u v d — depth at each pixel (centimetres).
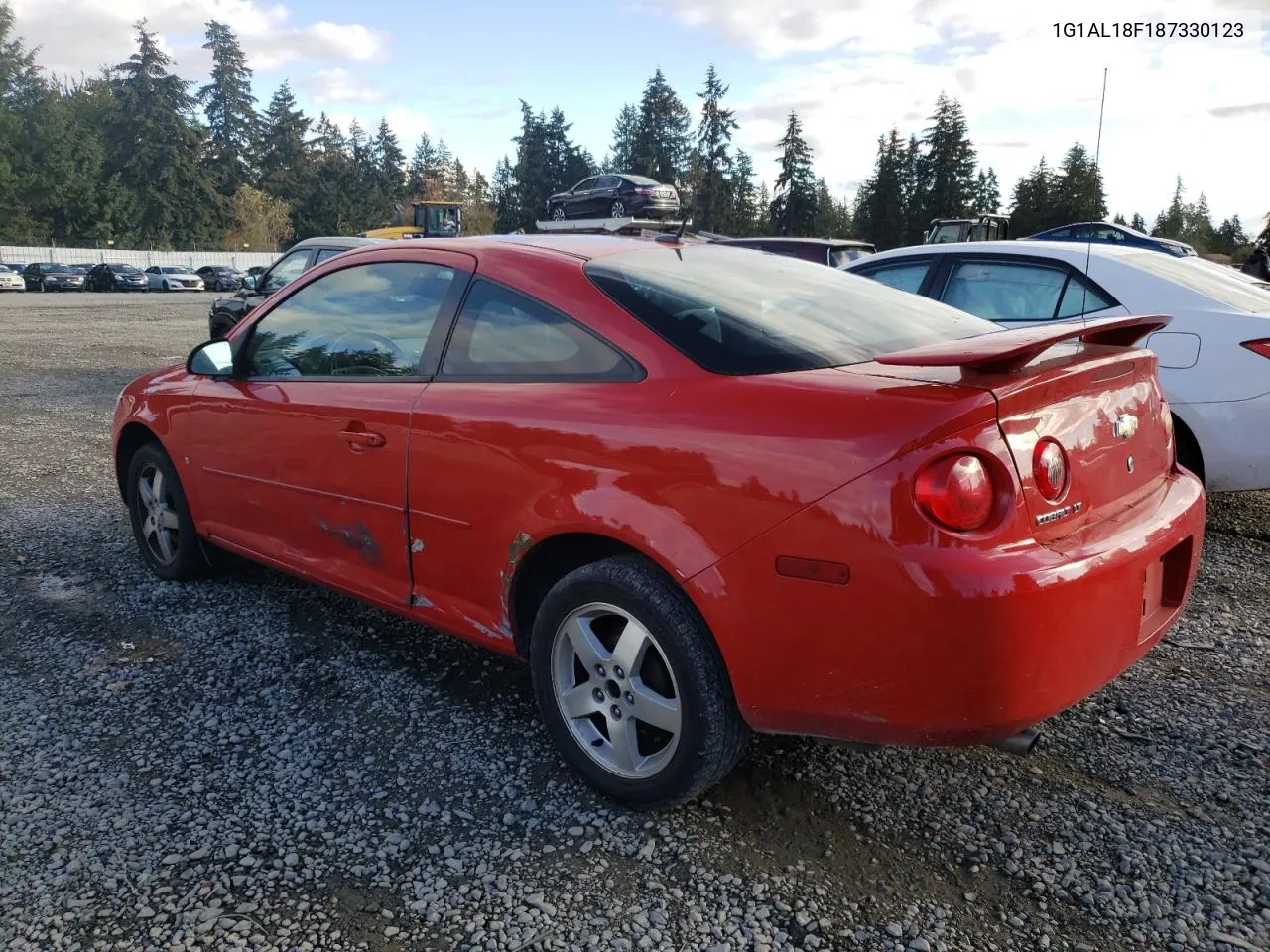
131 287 4516
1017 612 199
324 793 271
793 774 279
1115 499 241
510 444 269
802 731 227
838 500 209
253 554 380
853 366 241
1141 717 313
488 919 221
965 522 201
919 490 202
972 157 7962
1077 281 536
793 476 215
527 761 288
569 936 215
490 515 277
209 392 388
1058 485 217
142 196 8481
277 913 222
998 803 264
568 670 272
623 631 254
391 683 338
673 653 240
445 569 298
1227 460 473
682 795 248
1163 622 251
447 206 3394
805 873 236
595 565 256
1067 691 213
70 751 292
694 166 8950
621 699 259
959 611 198
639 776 255
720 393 237
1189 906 222
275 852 244
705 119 8838
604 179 2725
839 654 213
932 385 214
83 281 4578
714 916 221
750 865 239
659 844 247
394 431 304
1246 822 255
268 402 356
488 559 282
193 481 403
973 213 8044
